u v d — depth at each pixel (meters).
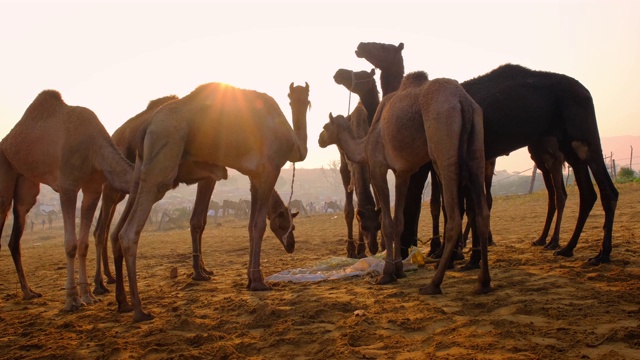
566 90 7.72
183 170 7.08
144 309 6.39
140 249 15.49
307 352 4.44
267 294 6.92
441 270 6.15
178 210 47.09
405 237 8.66
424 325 4.92
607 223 7.46
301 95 8.30
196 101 6.66
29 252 17.53
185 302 6.66
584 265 7.29
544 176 9.70
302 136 8.23
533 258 8.23
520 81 7.79
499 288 6.26
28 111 7.29
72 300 6.63
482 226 5.96
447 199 6.00
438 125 5.97
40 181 7.37
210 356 4.44
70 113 6.99
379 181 7.30
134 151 8.07
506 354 3.97
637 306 5.10
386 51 9.93
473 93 7.85
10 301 7.50
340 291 6.77
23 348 5.01
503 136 7.84
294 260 10.83
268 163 7.20
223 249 14.19
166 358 4.40
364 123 9.70
